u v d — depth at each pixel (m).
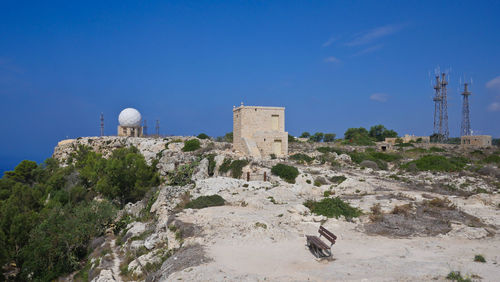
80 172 62.34
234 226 21.67
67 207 41.56
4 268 37.31
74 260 32.19
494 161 57.88
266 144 55.94
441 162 51.12
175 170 52.66
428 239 19.66
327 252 17.69
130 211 42.72
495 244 18.44
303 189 35.38
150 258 21.23
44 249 32.56
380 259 16.02
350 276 13.82
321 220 23.70
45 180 67.94
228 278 13.88
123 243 28.89
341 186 35.94
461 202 28.25
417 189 35.50
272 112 57.53
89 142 83.50
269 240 19.58
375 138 118.25
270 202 29.42
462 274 13.47
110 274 21.69
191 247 18.91
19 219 36.22
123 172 55.25
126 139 81.50
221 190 33.91
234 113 60.31
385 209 25.16
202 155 57.22
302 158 54.88
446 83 106.12
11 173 69.75
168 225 23.66
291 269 15.17
